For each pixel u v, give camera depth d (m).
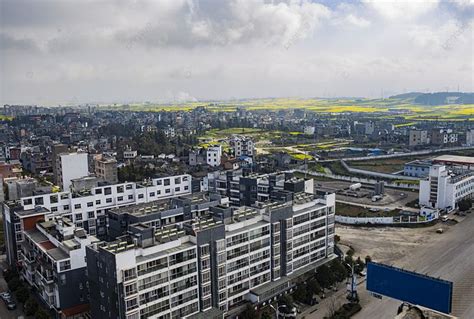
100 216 130.75
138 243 79.62
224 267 88.31
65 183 186.62
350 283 104.25
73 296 90.81
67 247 92.00
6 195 187.50
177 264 80.38
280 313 90.94
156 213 108.56
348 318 89.38
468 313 91.88
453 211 167.88
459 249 128.00
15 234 114.38
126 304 73.25
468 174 186.50
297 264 106.50
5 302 99.88
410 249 129.75
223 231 87.44
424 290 68.06
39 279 98.38
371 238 140.62
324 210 113.19
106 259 74.44
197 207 113.44
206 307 85.75
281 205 103.69
